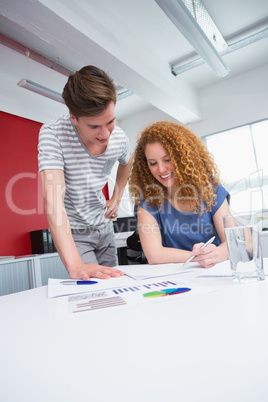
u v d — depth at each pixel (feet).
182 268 2.87
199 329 1.09
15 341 1.21
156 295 1.77
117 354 0.95
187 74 13.91
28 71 11.64
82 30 8.35
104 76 3.23
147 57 11.48
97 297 1.90
